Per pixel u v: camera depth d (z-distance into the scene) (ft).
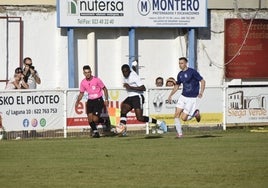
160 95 163.94
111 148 130.72
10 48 187.62
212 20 202.69
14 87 166.81
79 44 192.95
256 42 205.87
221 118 169.07
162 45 200.03
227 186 95.76
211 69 203.31
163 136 154.40
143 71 198.39
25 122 156.04
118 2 191.93
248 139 144.15
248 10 204.85
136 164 112.06
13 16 187.52
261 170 106.32
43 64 190.49
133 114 161.17
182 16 197.06
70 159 117.70
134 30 194.70
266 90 172.86
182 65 144.05
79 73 193.16
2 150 129.80
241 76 205.05
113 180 99.81
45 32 190.39
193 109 146.10
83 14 189.57
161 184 96.99
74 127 159.22
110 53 195.52
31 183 97.96
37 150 129.18
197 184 96.99
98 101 155.53
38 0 189.26
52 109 157.79
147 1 194.29
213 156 119.34
